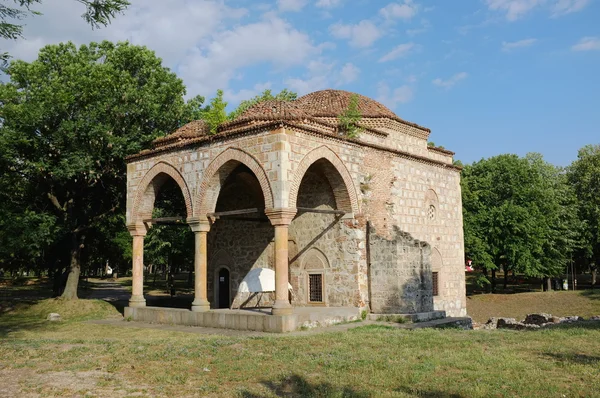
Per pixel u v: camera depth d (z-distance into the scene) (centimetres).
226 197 2900
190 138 2497
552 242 4547
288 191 1956
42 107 2806
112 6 1320
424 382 998
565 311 3769
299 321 1925
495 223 4378
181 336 1895
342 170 2261
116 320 2552
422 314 2236
